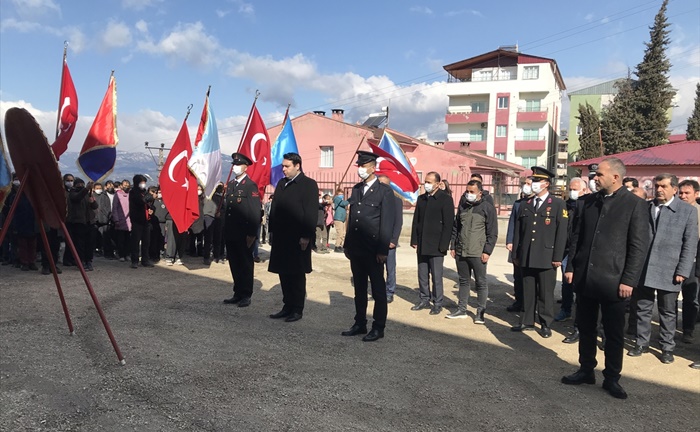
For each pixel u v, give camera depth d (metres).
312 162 30.19
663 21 34.75
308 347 5.25
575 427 3.68
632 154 20.42
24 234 8.65
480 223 6.55
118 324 5.69
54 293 7.13
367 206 5.65
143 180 9.77
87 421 3.34
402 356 5.13
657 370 5.04
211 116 9.47
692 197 5.57
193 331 5.58
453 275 10.56
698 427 3.78
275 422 3.49
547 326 6.11
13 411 3.41
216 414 3.55
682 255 5.18
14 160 4.09
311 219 6.17
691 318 6.02
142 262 9.95
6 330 5.25
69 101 8.31
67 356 4.55
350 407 3.81
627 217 4.24
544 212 6.09
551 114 48.56
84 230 9.14
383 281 5.70
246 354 4.90
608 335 4.35
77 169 7.12
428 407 3.90
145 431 3.25
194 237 11.66
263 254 12.60
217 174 9.61
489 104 47.72
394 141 9.69
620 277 4.23
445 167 28.28
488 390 4.32
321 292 8.23
